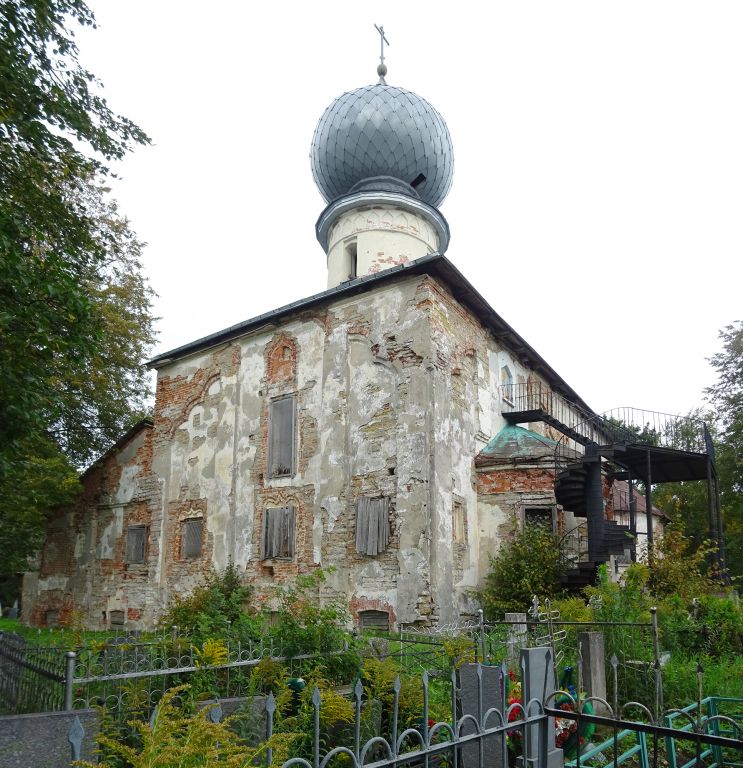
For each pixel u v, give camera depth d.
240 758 4.40
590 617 11.70
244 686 7.96
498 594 17.39
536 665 5.24
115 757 5.70
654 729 4.52
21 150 12.77
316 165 26.73
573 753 7.57
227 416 21.59
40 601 26.16
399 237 24.48
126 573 23.12
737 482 31.38
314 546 18.20
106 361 24.59
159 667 8.11
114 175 14.45
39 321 10.66
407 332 17.91
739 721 8.52
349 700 7.48
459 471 18.28
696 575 16.12
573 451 19.89
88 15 13.02
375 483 17.48
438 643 10.91
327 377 19.25
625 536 17.64
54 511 26.56
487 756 5.83
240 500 20.42
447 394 18.00
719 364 32.03
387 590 16.50
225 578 19.09
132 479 24.03
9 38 11.98
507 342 22.53
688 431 21.05
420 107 25.75
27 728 5.58
